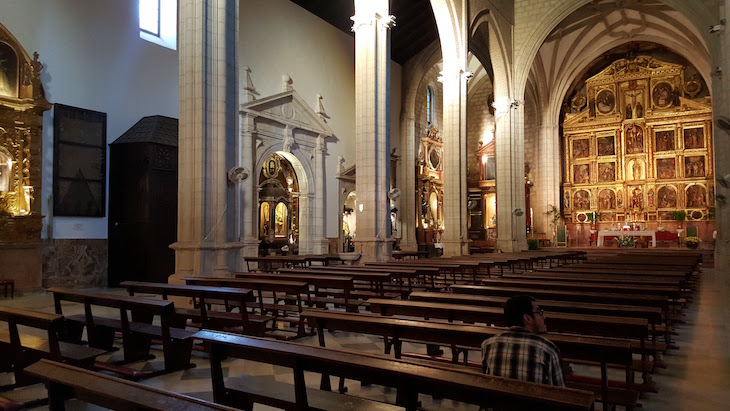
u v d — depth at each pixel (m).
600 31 32.69
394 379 2.93
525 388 2.49
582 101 36.97
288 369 5.86
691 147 32.78
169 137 15.05
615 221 34.50
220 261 10.29
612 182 34.75
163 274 14.48
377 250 15.60
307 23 22.12
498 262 12.84
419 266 11.43
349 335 7.80
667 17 29.61
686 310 10.92
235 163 10.95
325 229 22.44
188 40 10.51
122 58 15.29
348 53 24.91
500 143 26.80
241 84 18.33
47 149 13.33
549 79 34.94
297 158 20.94
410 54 28.67
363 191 15.90
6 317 5.04
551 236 34.84
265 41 19.73
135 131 15.00
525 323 3.55
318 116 22.05
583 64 34.94
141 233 14.13
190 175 10.36
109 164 14.78
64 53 13.77
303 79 21.78
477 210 35.94
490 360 3.33
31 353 5.20
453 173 22.05
